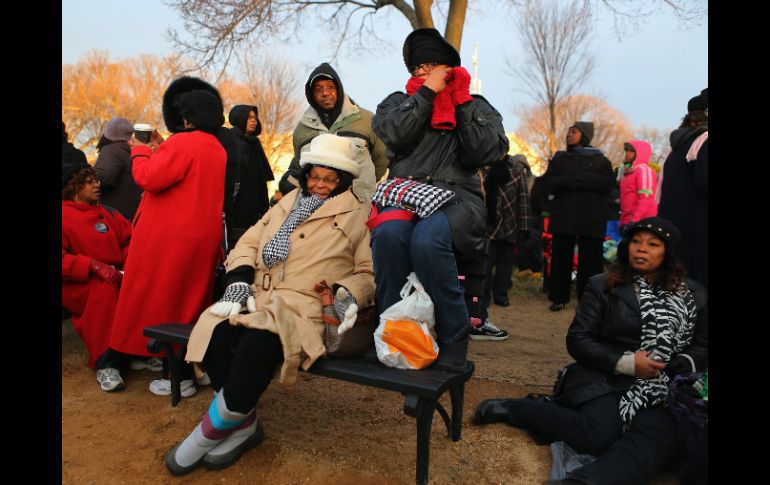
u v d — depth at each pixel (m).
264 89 21.53
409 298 2.60
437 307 2.72
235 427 2.58
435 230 2.62
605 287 2.94
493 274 6.80
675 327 2.80
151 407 3.30
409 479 2.58
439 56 2.93
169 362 3.25
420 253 2.59
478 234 2.90
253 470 2.64
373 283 2.75
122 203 4.96
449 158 2.97
